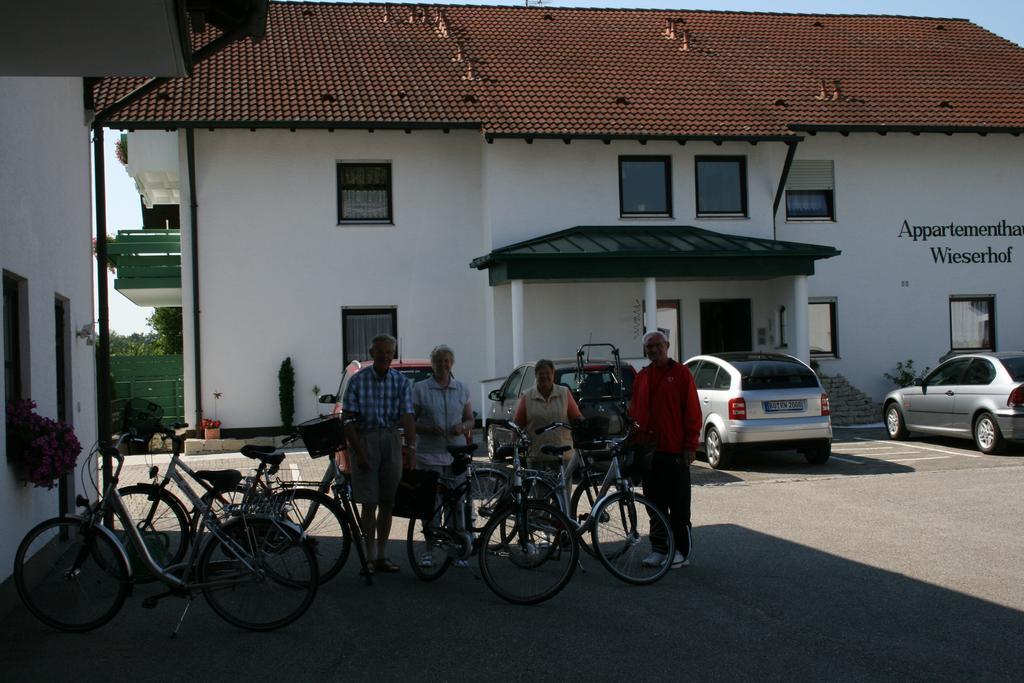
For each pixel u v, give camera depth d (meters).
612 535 7.59
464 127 19.78
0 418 6.86
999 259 22.78
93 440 11.47
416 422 8.20
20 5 5.52
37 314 8.45
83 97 11.31
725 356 14.77
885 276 22.33
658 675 5.38
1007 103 23.22
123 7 5.60
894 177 22.41
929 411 16.08
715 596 7.07
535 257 18.23
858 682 5.22
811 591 7.16
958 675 5.30
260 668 5.65
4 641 6.27
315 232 20.16
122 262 20.67
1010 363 14.70
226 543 6.47
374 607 6.98
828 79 23.92
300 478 14.23
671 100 21.75
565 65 23.22
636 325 21.00
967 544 8.62
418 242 20.61
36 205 8.52
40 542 6.85
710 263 18.95
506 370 20.12
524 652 5.84
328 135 20.23
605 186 20.72
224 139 19.80
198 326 19.66
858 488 11.91
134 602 7.25
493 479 7.91
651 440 7.91
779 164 21.45
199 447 18.03
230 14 7.02
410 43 23.52
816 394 13.88
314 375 20.06
